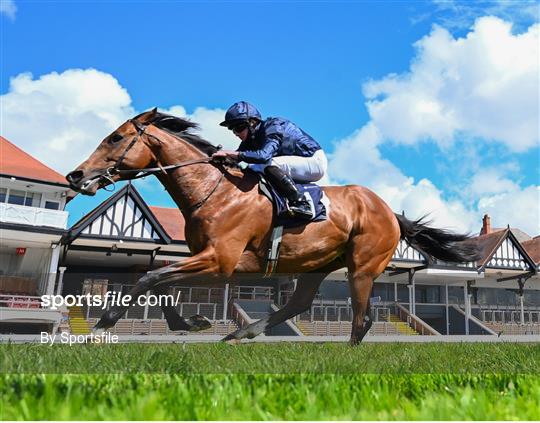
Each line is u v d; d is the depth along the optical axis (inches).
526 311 1091.9
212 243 147.3
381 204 187.3
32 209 692.7
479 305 1043.3
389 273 799.1
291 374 87.0
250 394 66.7
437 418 56.9
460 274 921.5
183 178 152.3
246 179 157.6
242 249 151.3
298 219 158.4
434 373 100.5
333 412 59.4
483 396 65.8
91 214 723.4
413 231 203.6
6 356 105.7
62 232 692.7
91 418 51.9
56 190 832.3
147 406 53.7
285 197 155.7
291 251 157.8
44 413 52.8
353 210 177.2
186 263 143.4
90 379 77.7
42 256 530.0
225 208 150.4
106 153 150.3
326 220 165.0
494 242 1031.0
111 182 150.5
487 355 155.9
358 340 179.2
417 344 221.9
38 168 863.7
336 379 81.2
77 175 146.6
